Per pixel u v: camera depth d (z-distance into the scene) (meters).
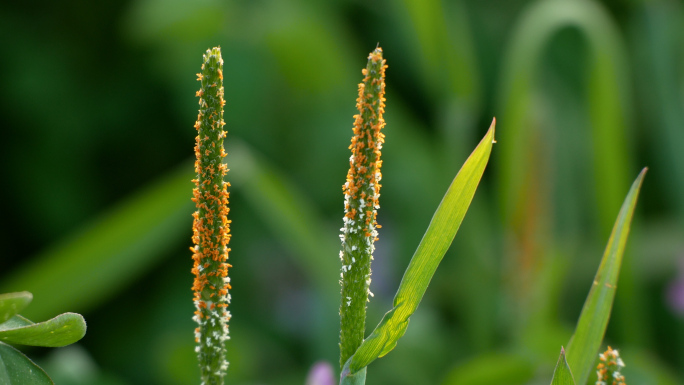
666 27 1.13
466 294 0.88
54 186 1.06
